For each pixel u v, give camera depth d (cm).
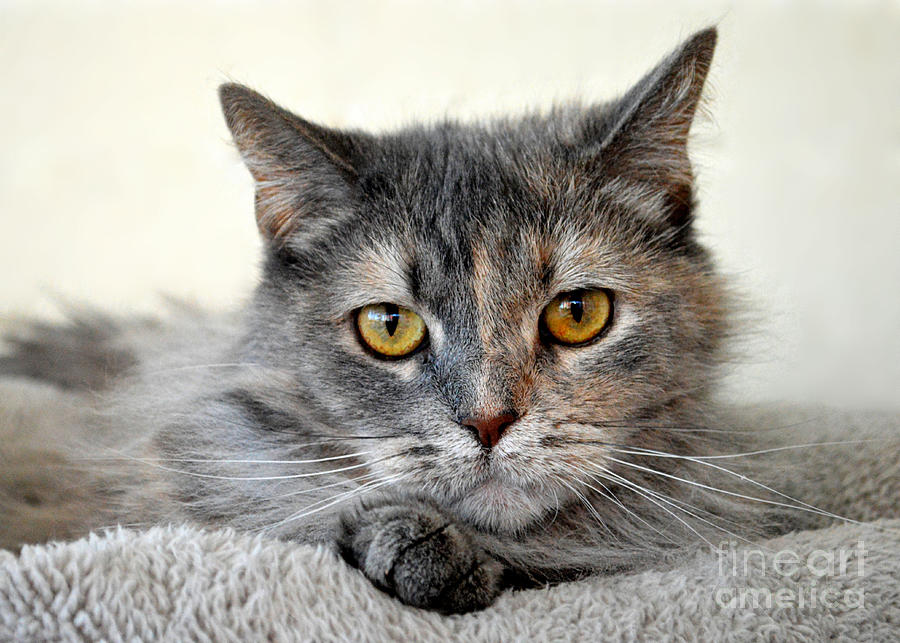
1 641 21
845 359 42
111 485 29
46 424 33
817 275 43
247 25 52
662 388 27
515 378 25
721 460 28
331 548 24
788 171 44
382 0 51
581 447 25
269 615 22
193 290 45
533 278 26
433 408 25
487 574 24
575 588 24
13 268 52
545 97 38
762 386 34
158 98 52
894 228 43
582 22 49
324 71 51
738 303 30
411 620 23
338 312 27
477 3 50
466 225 26
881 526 27
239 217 41
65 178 53
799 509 29
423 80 50
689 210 28
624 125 26
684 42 27
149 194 53
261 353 28
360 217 27
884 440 31
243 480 27
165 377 31
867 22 44
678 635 23
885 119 44
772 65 45
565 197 27
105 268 53
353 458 26
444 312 26
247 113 27
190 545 23
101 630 21
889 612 24
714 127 29
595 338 26
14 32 52
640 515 27
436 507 25
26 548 23
